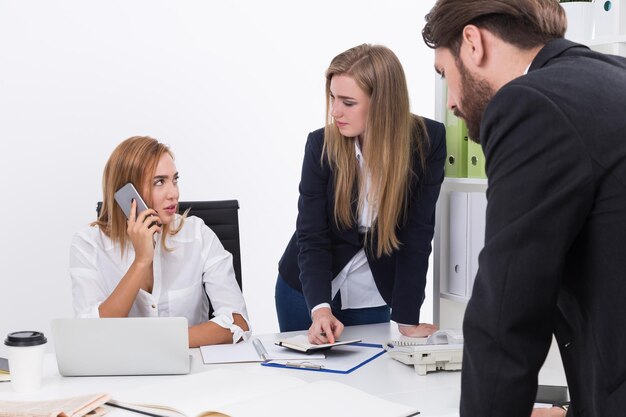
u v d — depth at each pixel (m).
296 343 1.83
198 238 2.24
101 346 1.61
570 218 0.83
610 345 0.84
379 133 1.96
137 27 3.50
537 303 0.86
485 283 0.89
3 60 3.25
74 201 3.43
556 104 0.83
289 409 1.28
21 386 1.50
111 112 3.47
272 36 3.80
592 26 2.00
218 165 3.71
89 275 2.10
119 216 2.14
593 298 0.86
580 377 0.93
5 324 3.32
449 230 2.37
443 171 2.12
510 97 0.87
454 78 1.02
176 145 3.61
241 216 3.79
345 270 2.21
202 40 3.64
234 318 2.14
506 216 0.87
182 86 3.61
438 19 1.00
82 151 3.43
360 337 2.05
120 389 1.52
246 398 1.38
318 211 2.15
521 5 0.93
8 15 3.25
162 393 1.42
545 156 0.84
